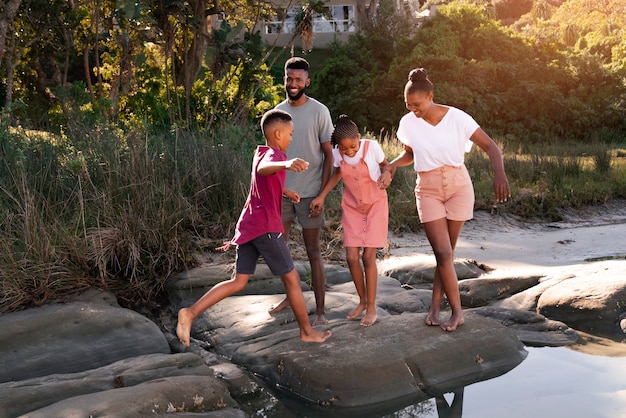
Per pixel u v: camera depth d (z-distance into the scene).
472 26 25.73
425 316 5.27
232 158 8.04
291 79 5.18
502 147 15.98
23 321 4.86
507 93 24.53
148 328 5.11
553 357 4.97
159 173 7.17
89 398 3.84
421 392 4.41
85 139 7.57
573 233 9.50
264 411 4.20
